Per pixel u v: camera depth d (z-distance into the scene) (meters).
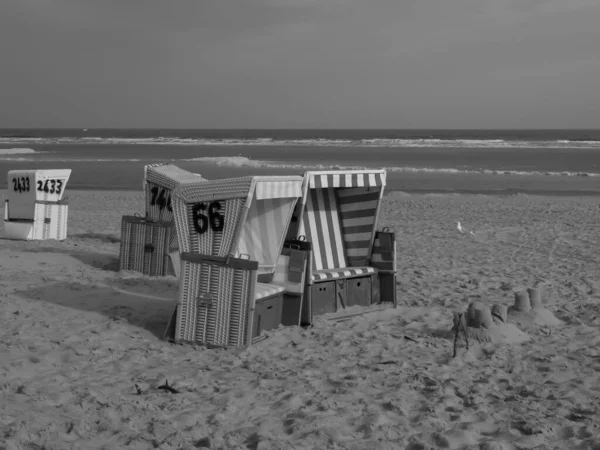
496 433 4.62
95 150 61.62
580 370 6.08
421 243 14.37
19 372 5.62
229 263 6.42
